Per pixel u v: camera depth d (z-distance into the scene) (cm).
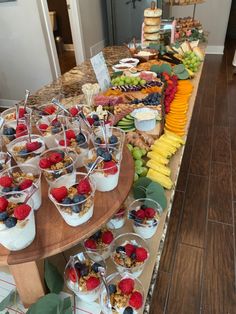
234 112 361
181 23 355
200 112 363
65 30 657
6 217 64
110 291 77
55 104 133
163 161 129
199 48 293
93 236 94
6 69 390
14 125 118
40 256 67
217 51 617
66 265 87
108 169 81
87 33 473
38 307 75
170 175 127
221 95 411
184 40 315
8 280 92
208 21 590
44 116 122
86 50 476
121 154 98
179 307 151
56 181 82
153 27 279
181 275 166
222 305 151
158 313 148
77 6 420
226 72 503
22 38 357
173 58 255
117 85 198
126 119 150
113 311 75
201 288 159
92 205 75
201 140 302
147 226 95
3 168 87
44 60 368
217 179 243
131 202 108
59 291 84
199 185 236
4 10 341
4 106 424
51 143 105
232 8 685
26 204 67
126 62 250
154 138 145
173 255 177
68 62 595
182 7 582
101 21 527
